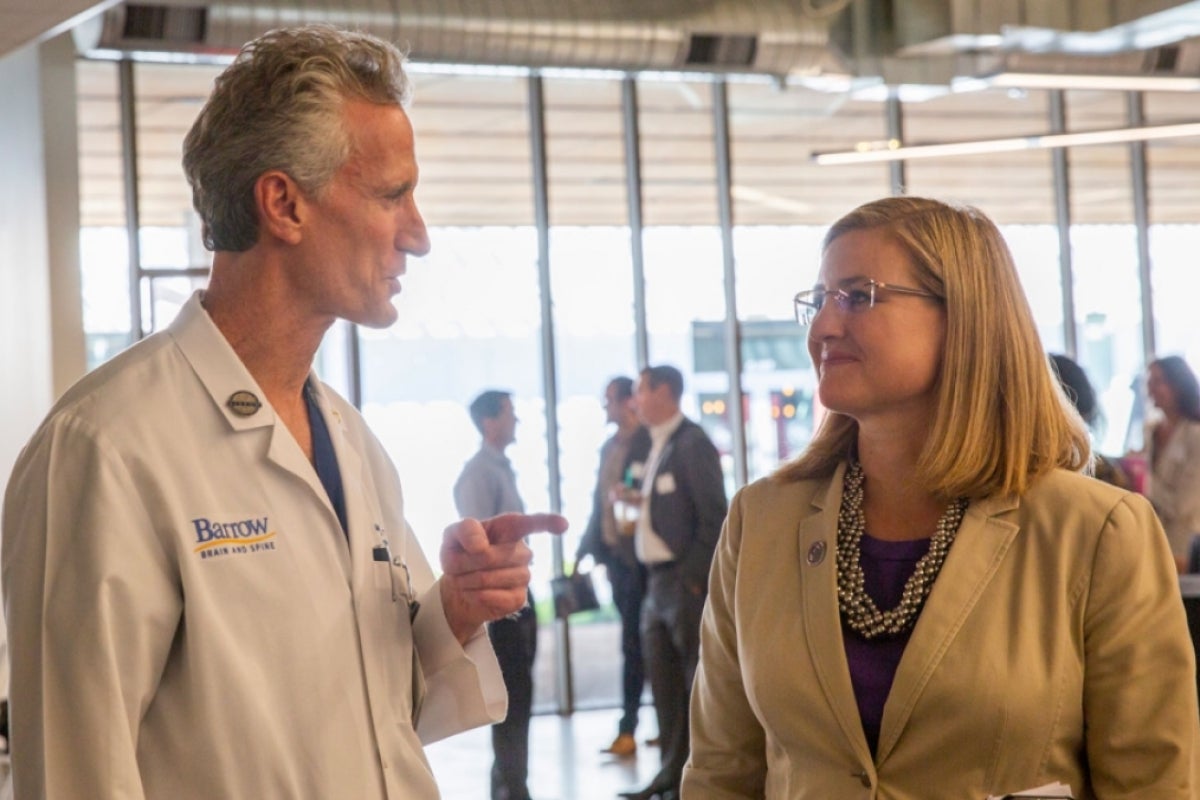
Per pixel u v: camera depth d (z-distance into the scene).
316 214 1.66
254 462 1.64
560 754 7.62
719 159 9.68
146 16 6.92
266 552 1.61
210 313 1.71
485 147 9.34
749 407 9.72
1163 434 5.75
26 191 7.82
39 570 1.52
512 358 9.41
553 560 9.44
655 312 9.59
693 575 6.05
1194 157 10.48
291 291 1.68
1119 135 7.86
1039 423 1.85
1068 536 1.79
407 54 1.91
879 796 1.76
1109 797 1.77
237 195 1.65
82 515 1.52
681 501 6.05
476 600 1.81
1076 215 10.35
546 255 9.41
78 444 1.55
